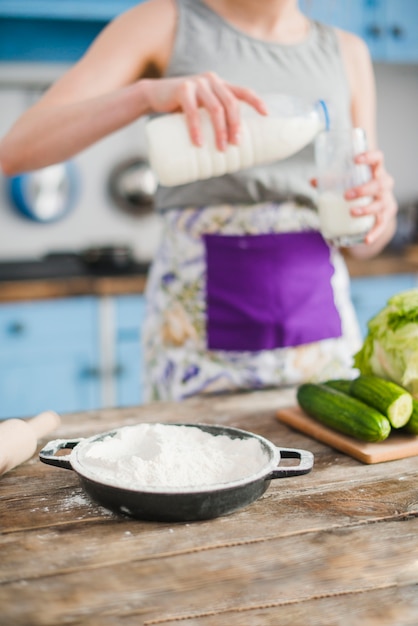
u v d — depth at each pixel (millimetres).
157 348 1348
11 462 794
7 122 2510
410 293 957
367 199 1077
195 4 1239
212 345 1267
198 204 1256
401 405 878
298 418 978
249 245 1253
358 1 2482
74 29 2490
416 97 2967
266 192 1245
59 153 1150
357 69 1367
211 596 571
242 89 987
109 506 683
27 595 570
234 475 706
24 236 2553
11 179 2490
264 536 663
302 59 1277
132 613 549
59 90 1164
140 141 2627
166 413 1033
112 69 1183
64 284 2107
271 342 1258
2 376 2107
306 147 1250
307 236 1287
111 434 795
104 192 2615
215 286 1262
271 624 538
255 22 1253
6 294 2055
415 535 672
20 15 2258
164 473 692
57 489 767
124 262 2432
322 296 1304
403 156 2988
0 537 661
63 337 2148
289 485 780
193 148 1018
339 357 1333
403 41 2580
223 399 1104
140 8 1226
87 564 614
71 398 2197
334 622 541
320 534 670
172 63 1236
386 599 570
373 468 834
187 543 648
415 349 913
